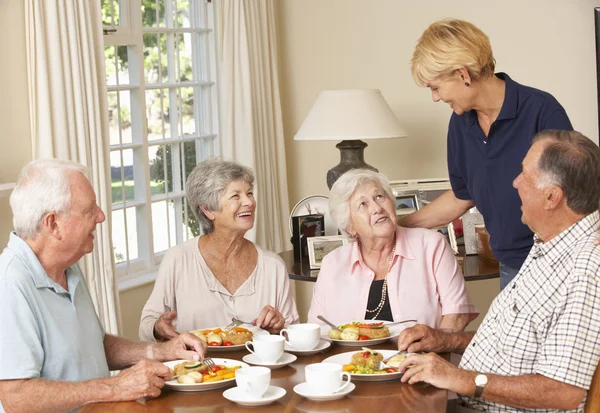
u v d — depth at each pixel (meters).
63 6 3.34
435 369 1.87
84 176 2.05
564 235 1.86
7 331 1.90
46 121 3.31
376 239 2.61
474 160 2.62
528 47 4.39
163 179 4.47
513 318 1.91
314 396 1.81
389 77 4.77
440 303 2.65
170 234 4.52
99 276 3.52
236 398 1.81
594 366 1.78
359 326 2.36
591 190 1.84
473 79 2.43
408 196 4.05
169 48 4.49
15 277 1.94
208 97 4.77
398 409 1.76
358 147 4.09
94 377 2.09
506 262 2.67
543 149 1.88
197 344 2.18
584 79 4.29
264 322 2.49
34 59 3.28
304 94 5.01
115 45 4.03
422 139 4.73
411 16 4.68
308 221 3.90
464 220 3.91
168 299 2.76
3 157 3.24
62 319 2.02
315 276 3.52
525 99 2.48
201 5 4.71
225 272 2.78
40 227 1.98
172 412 1.79
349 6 4.83
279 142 4.83
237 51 4.52
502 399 1.82
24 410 1.88
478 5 4.49
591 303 1.78
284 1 4.98
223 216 2.71
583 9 4.25
